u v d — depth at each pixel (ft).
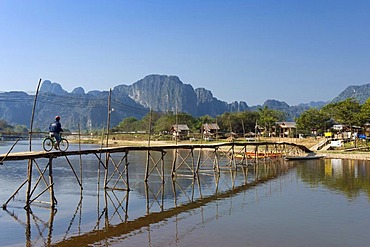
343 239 74.18
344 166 208.64
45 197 113.09
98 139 471.62
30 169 97.81
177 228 81.92
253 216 91.76
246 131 534.37
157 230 80.53
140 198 114.01
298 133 444.14
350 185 138.51
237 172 184.55
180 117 547.08
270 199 112.68
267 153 262.88
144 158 262.47
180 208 101.14
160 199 113.19
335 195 118.01
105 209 99.09
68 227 82.53
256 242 72.38
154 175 167.12
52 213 94.17
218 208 100.89
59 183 139.33
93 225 84.23
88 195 117.29
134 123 597.11
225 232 78.74
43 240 73.72
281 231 79.25
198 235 76.84
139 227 82.79
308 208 99.86
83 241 73.26
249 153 264.93
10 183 139.03
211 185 141.49
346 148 303.48
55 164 210.38
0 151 277.85
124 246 70.54
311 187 134.62
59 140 106.11
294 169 195.52
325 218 89.51
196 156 286.25
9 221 86.43
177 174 168.14
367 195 117.50
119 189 127.44
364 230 79.77
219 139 431.02
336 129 401.29
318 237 75.36
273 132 473.26
